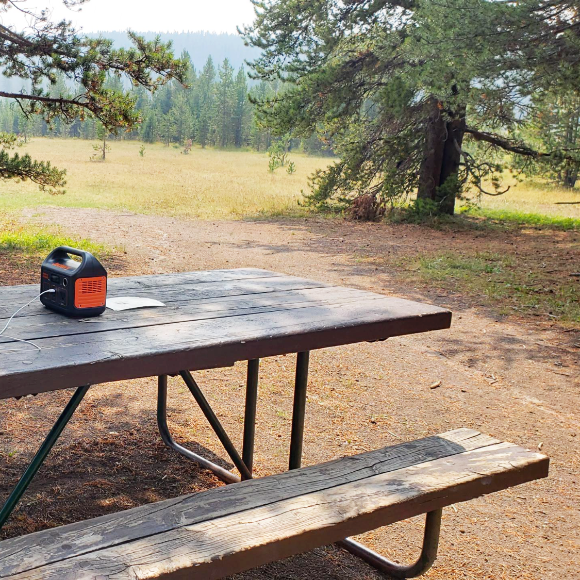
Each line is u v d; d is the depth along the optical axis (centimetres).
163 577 179
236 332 258
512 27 1151
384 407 479
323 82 1748
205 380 512
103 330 248
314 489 236
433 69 1347
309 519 214
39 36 1064
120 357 217
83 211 1756
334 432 425
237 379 519
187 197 2306
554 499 358
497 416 477
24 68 1098
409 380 545
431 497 238
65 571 177
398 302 336
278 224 1664
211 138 11781
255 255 1169
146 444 388
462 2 1181
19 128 11769
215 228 1540
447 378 557
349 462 261
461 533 317
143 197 2256
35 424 407
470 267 1091
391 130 1806
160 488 338
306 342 270
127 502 321
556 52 1170
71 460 360
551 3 1142
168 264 1033
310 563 286
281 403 471
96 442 385
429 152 1778
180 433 407
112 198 2180
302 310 304
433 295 880
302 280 382
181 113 11794
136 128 1121
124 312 278
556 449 425
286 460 379
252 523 209
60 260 276
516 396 523
